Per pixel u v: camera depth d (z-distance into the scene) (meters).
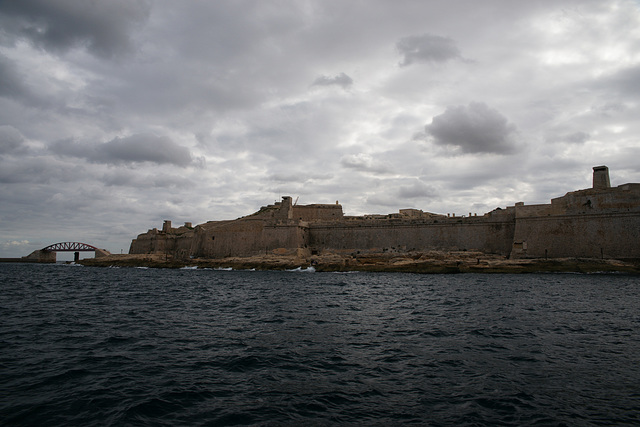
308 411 11.86
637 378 14.45
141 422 11.11
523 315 26.78
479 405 12.22
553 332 21.61
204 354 17.62
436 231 83.06
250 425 11.00
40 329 22.77
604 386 13.69
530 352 17.75
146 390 13.44
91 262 121.44
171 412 11.79
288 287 48.62
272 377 14.73
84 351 18.12
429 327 23.11
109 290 46.28
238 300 36.09
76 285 53.28
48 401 12.41
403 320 25.42
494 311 28.53
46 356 17.27
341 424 11.04
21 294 41.31
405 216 97.50
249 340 20.12
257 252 96.50
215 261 96.31
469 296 37.03
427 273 69.06
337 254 90.06
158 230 125.38
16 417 11.27
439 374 14.96
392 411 11.85
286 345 19.11
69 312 29.23
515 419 11.27
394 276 65.69
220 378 14.64
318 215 109.50
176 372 15.27
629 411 11.72
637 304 31.36
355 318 26.25
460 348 18.45
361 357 17.12
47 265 134.88
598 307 29.97
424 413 11.70
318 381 14.32
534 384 13.90
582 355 17.30
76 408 11.97
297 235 92.75
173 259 113.50
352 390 13.48
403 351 18.00
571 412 11.68
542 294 37.88
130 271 90.94
